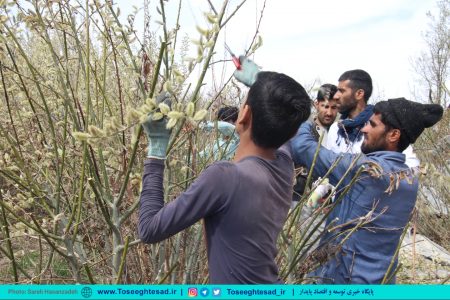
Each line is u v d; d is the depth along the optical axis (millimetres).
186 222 1306
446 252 3664
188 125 1856
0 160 1915
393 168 1942
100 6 1813
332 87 2902
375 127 2047
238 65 1655
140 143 1850
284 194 1474
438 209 4070
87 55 1800
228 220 1315
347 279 2010
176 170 2168
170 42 1753
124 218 1780
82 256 2031
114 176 2051
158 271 1916
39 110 2160
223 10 1578
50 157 1976
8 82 2125
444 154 3459
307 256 2061
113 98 2254
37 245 2684
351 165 1883
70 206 2154
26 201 1865
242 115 1413
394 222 1972
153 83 1515
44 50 2334
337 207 2141
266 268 1396
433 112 2051
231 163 1347
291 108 1342
